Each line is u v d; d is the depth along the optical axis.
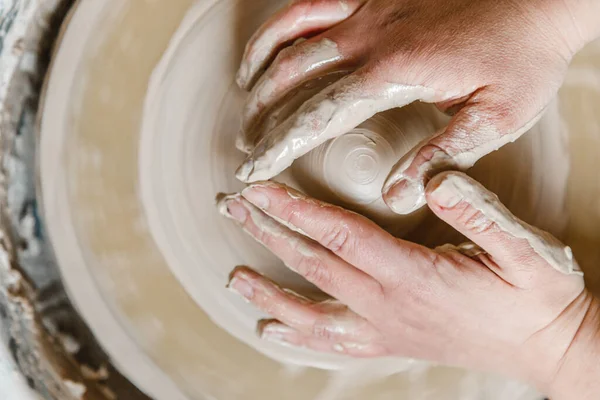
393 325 1.09
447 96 0.86
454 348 1.10
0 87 1.18
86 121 1.18
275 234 1.05
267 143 0.87
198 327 1.23
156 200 1.19
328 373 1.26
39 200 1.21
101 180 1.20
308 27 0.97
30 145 1.24
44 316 1.26
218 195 1.17
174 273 1.21
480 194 0.84
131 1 1.15
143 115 1.18
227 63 1.16
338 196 1.09
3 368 1.17
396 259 1.00
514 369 1.11
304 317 1.14
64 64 1.16
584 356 1.04
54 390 1.22
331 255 1.05
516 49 0.86
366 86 0.86
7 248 1.24
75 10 1.15
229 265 1.20
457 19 0.87
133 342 1.23
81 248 1.20
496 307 1.02
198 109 1.17
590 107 1.18
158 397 1.25
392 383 1.26
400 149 1.10
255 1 1.17
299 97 0.98
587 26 0.90
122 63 1.17
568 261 0.97
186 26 1.16
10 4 1.11
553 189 1.19
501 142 0.85
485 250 0.96
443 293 1.02
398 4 0.91
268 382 1.25
